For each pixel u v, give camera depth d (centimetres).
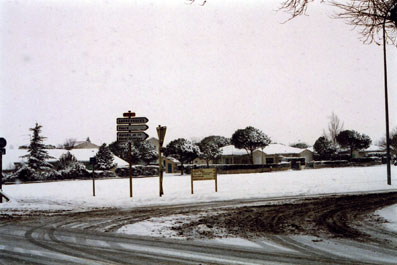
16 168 5109
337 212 1294
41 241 853
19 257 707
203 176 2016
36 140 5188
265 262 662
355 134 7300
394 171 3875
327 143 7262
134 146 6975
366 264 644
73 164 5103
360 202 1584
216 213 1310
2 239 877
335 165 6175
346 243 812
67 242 841
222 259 686
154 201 1725
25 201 1684
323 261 666
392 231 948
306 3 948
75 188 2800
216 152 6500
